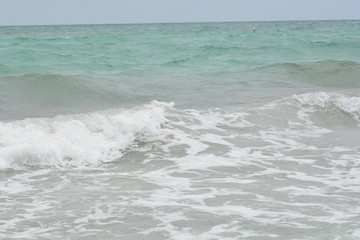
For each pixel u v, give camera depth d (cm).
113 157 895
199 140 987
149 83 1689
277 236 552
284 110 1212
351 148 971
